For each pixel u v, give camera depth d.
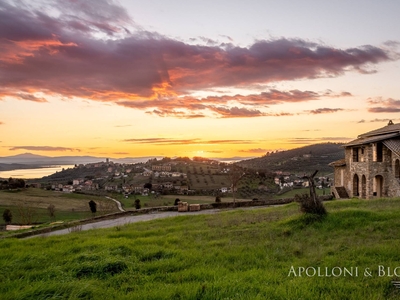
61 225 22.48
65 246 12.41
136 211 29.00
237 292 6.35
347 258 8.81
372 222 13.30
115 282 7.55
